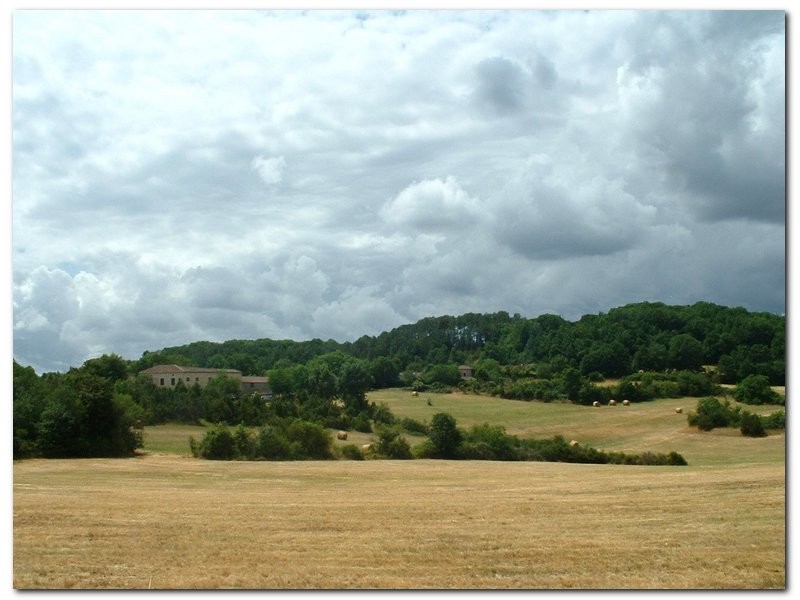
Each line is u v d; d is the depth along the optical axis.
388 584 13.48
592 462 47.75
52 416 41.34
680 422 62.28
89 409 42.47
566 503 21.78
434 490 26.03
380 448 47.72
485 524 18.70
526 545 16.25
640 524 18.31
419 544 16.44
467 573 14.21
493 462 39.53
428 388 93.19
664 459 45.91
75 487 26.75
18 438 40.59
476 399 84.12
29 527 18.34
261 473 32.78
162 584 13.53
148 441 49.69
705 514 19.23
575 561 14.92
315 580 13.74
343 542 16.73
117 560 15.19
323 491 26.02
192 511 20.88
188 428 56.06
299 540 16.97
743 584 13.45
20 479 29.42
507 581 13.67
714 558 15.02
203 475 31.83
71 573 14.23
